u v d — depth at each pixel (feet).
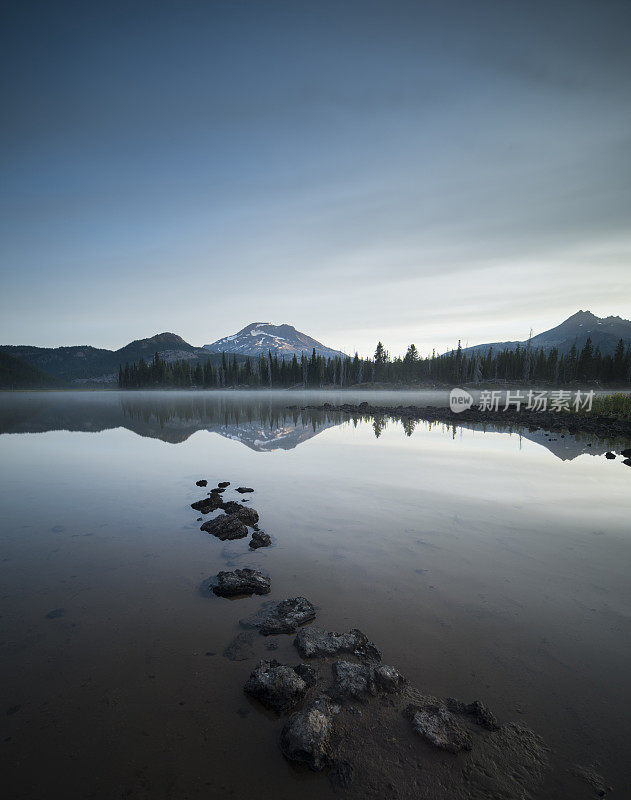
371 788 10.06
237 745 11.39
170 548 25.26
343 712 12.26
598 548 24.47
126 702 12.91
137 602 18.89
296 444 68.28
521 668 14.14
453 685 13.37
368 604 18.29
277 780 10.36
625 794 9.84
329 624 16.79
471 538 26.12
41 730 11.87
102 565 22.89
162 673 14.17
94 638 16.15
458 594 19.13
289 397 311.88
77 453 59.98
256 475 44.75
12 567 22.66
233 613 17.94
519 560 22.84
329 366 538.88
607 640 15.71
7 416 135.44
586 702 12.73
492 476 43.88
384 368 525.75
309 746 10.87
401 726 11.81
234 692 13.33
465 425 101.30
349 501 34.60
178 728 11.95
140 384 614.34
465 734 11.44
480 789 10.05
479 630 16.33
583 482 41.06
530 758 10.82
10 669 14.35
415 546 24.85
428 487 39.17
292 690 12.80
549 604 18.26
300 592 19.45
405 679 13.61
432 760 10.74
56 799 9.87
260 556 23.56
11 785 10.23
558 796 9.83
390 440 72.95
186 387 557.74
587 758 10.86
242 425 101.55
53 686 13.57
